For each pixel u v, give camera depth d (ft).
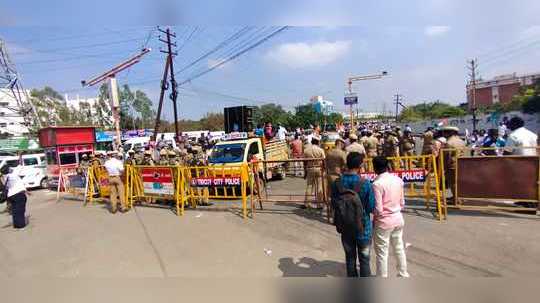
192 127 251.39
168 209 26.89
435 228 17.76
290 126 180.65
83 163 38.04
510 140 20.75
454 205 20.56
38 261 16.97
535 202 18.75
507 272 12.66
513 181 19.07
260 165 31.45
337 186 11.92
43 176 50.06
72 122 193.06
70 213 28.45
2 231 23.65
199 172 25.59
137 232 20.81
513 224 17.72
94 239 20.04
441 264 13.53
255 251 16.26
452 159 20.99
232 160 32.58
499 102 203.00
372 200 11.54
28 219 27.25
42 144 48.49
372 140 36.01
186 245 17.76
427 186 21.09
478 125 117.70
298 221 20.93
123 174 28.45
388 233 11.55
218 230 20.01
